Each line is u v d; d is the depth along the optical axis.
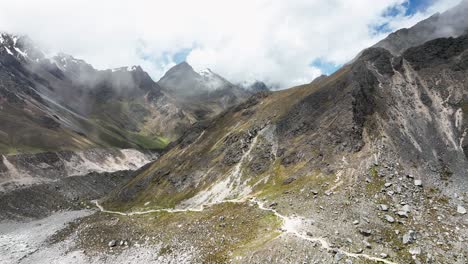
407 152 97.88
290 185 99.88
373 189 85.00
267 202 93.81
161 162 175.38
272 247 68.75
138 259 85.25
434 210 77.25
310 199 87.31
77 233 113.56
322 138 111.69
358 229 71.19
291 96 165.00
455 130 107.19
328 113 121.44
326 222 75.56
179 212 115.44
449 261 61.31
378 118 110.31
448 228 70.56
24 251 101.69
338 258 62.03
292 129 130.00
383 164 93.00
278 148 125.00
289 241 69.19
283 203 89.69
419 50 138.50
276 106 161.25
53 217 146.50
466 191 83.75
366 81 123.56
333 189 88.38
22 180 180.12
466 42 132.88
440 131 107.44
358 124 107.81
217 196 117.12
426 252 63.66
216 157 143.38
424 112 114.44
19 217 143.75
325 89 138.75
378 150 97.62
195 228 95.44
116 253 91.69
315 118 125.62
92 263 87.00
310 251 65.12
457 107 113.69
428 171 91.88
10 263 92.88
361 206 79.44
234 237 81.94
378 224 72.81
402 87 124.50
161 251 86.81
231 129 164.00
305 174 101.50
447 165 94.94
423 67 132.12
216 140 161.38
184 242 88.50
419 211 76.94
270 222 82.00
